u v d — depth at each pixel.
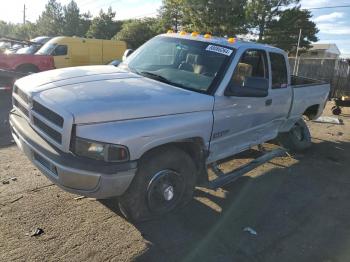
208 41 4.83
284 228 4.22
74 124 3.22
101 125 3.31
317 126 9.87
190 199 4.23
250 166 5.21
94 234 3.76
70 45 16.56
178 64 4.65
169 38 5.15
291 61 21.73
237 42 4.91
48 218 3.97
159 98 3.76
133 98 3.64
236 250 3.71
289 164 6.45
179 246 3.70
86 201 4.39
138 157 3.46
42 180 4.88
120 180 3.37
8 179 4.85
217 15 37.91
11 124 4.27
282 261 3.61
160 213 3.96
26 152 3.79
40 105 3.57
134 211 3.74
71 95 3.55
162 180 3.84
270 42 44.03
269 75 5.32
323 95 7.16
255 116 5.05
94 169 3.25
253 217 4.39
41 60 14.61
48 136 3.49
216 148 4.50
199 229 4.03
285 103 5.82
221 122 4.36
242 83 4.50
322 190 5.39
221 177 4.71
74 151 3.28
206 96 4.18
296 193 5.20
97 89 3.75
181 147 4.15
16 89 4.27
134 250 3.58
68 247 3.52
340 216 4.62
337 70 18.61
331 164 6.63
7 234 3.62
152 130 3.53
